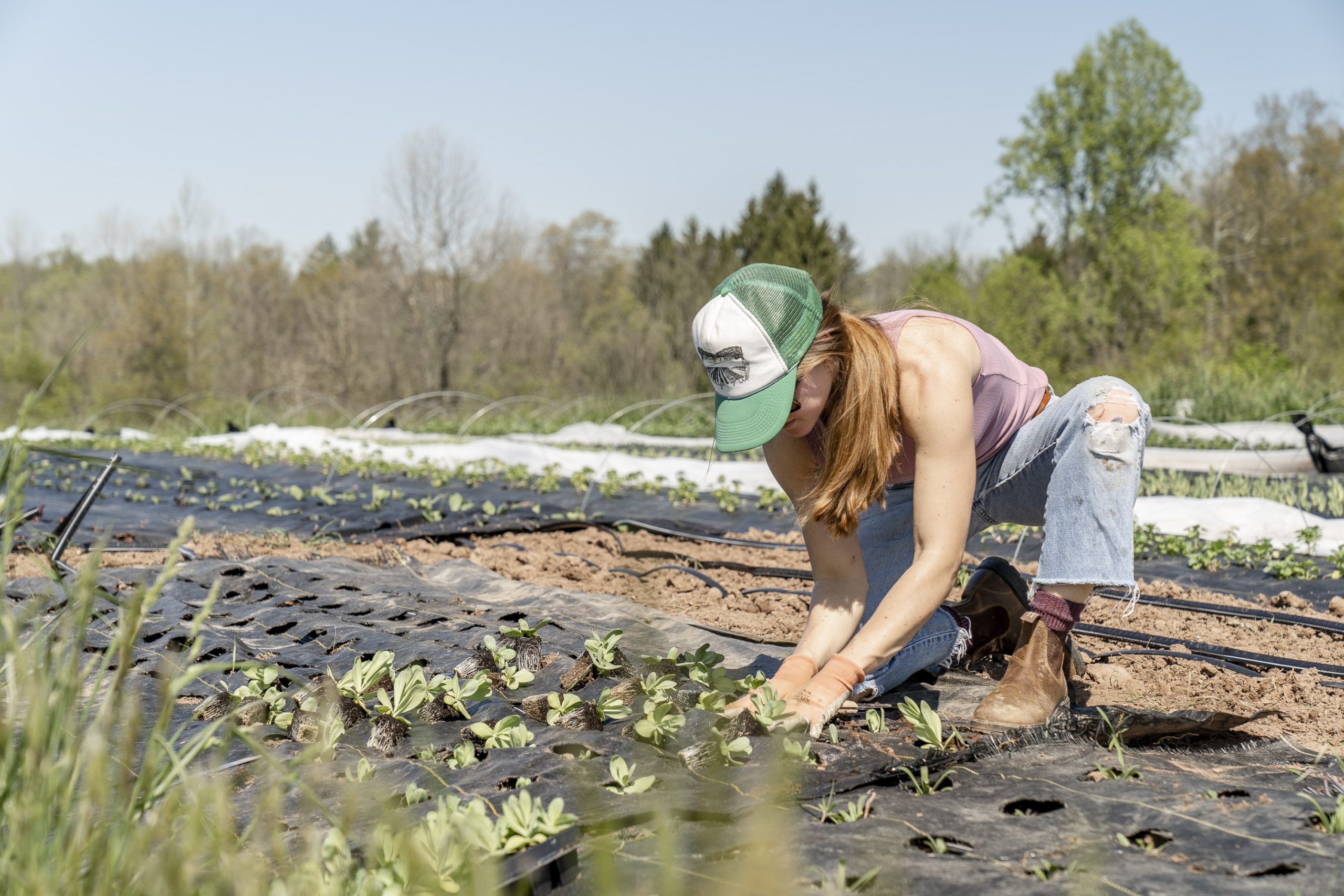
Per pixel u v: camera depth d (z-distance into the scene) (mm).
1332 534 6172
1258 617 4066
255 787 2045
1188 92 33531
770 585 4781
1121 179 34000
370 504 6992
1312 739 2586
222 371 40125
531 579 4805
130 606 1347
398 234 34688
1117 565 2457
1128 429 2490
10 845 1259
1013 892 1544
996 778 2088
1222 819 1842
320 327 35969
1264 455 11266
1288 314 33281
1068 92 34281
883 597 2898
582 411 21656
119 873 1288
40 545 4250
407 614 3652
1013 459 2771
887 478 2770
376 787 2002
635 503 7848
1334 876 1597
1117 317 26750
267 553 5188
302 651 3180
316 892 1438
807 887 1564
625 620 3676
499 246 35844
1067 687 2781
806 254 34406
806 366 2268
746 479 10000
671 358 31031
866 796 1960
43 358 37344
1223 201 37094
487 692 2473
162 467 9938
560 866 1601
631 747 2201
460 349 35562
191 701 2678
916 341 2436
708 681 2633
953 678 2971
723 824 1812
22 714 1854
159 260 37312
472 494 8008
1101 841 1766
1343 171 36688
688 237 39219
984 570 3180
